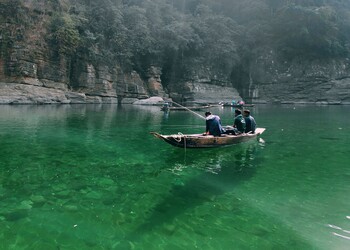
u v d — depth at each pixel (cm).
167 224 508
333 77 5525
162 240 458
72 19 3938
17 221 502
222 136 1068
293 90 5556
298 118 2334
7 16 3341
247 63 5831
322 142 1234
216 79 5203
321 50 5700
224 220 526
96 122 1817
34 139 1206
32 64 3381
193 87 4800
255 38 5894
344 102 5034
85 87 3925
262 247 446
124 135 1358
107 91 4097
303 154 1014
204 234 478
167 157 946
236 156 977
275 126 1791
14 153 965
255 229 497
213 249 438
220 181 727
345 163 902
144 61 4734
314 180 740
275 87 5662
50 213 536
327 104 5075
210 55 5266
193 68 4962
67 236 461
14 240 445
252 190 669
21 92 3219
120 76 4331
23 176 734
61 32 3650
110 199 605
